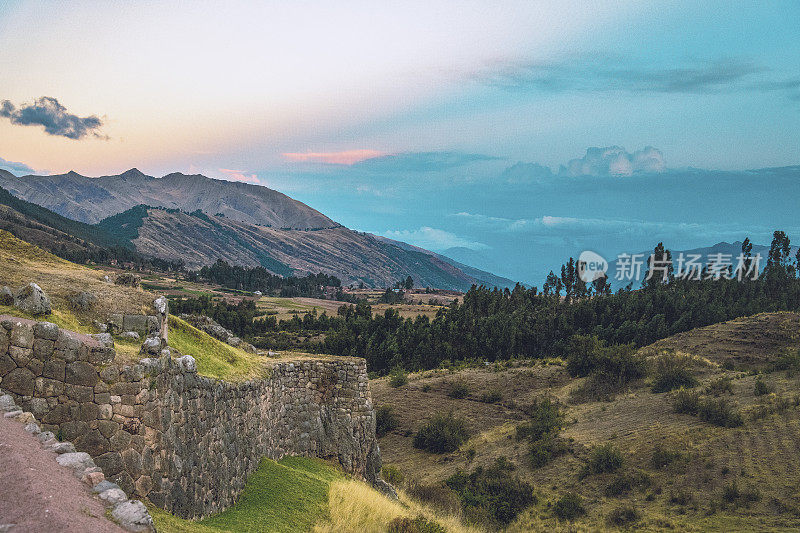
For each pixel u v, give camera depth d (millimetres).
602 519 60375
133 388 13883
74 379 12984
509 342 167125
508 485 69438
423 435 97500
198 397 18125
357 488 27781
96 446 13086
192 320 32875
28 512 7961
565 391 115500
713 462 67625
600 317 184000
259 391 26391
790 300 188125
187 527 13672
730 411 79625
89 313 18141
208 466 18375
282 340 160625
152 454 14258
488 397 116250
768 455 66125
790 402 78562
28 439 10484
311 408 33188
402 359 158750
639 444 77438
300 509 21641
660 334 167000
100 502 9445
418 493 53594
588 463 74500
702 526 54406
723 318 169125
